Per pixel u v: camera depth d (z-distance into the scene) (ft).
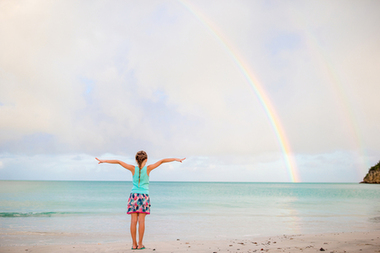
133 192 20.56
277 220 55.47
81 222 51.49
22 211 70.85
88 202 102.06
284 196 170.50
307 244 25.32
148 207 20.72
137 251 20.08
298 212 72.18
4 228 43.37
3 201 104.32
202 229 43.60
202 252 21.03
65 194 156.66
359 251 21.03
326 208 84.33
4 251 21.43
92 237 35.45
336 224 49.42
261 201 119.34
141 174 20.51
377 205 96.58
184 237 36.06
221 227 45.83
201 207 87.86
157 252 20.24
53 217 59.00
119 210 74.38
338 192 242.78
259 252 20.94
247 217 60.44
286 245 24.85
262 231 41.65
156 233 39.60
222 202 112.06
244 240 28.91
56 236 36.01
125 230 42.14
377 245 24.23
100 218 57.77
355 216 62.75
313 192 242.37
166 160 20.44
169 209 80.64
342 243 25.55
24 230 41.27
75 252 20.80
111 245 25.16
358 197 158.10
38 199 115.65
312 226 46.96
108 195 152.76
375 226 47.01
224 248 23.16
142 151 20.83
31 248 22.72
